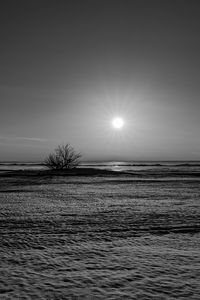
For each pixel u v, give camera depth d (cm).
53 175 5938
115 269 810
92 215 1702
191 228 1370
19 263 859
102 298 629
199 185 3741
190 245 1074
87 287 687
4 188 3378
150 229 1347
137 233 1269
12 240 1134
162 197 2581
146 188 3375
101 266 834
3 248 1023
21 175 5903
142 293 654
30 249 1012
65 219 1581
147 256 928
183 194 2794
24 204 2153
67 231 1297
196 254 952
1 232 1276
